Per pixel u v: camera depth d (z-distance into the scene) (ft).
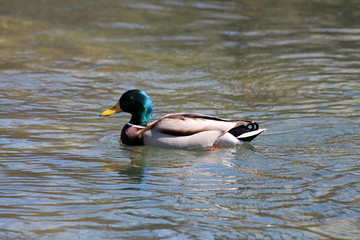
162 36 76.38
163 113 49.62
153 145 41.81
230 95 54.90
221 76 61.11
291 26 82.58
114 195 32.76
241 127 42.06
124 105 43.45
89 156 39.47
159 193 33.06
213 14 88.17
